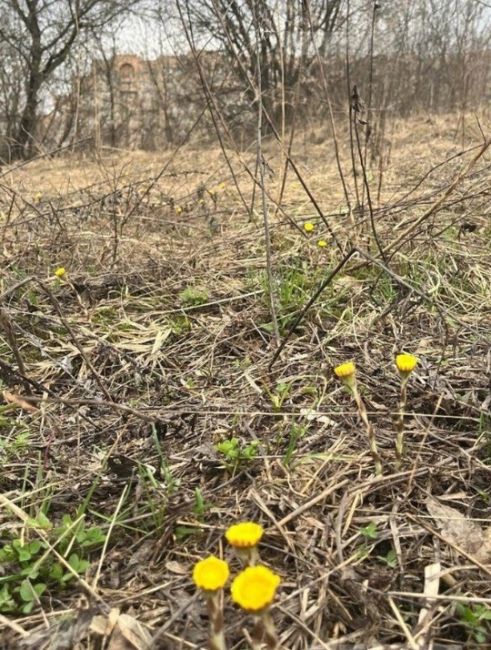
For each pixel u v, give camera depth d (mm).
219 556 388
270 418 545
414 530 399
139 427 530
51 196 1664
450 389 553
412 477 435
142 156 2635
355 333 697
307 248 963
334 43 2568
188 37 1015
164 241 1131
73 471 488
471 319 719
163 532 405
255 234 1086
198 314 807
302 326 735
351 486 441
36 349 711
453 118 2732
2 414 581
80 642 334
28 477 484
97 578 373
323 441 502
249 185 1728
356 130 780
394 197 1304
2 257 982
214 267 959
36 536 411
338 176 1745
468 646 322
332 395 574
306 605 347
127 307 840
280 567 380
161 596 363
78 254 1013
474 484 444
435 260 859
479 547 387
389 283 806
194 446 507
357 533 396
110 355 679
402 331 697
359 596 347
